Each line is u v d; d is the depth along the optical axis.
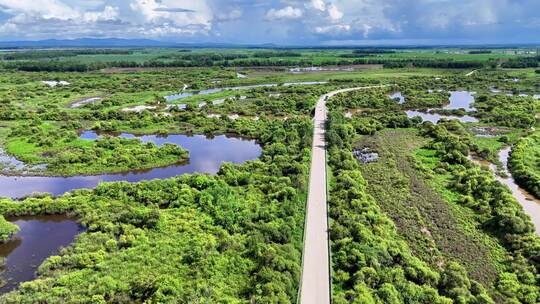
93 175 82.62
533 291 45.41
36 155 91.31
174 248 52.00
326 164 81.44
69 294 43.50
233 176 74.00
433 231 59.38
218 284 45.09
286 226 54.25
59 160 86.06
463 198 68.12
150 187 69.25
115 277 46.31
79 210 63.28
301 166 76.81
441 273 48.31
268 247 49.50
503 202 64.06
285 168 78.56
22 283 44.94
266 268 44.94
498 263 51.75
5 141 101.38
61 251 52.28
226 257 49.81
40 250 54.66
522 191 74.19
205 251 50.06
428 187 74.44
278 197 65.81
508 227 57.06
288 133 102.19
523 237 54.72
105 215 60.81
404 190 72.81
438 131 107.75
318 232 54.28
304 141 93.81
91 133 114.44
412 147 99.62
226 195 65.88
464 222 61.59
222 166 79.38
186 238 54.50
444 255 53.56
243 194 68.56
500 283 47.31
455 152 87.62
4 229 56.06
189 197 65.75
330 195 67.19
